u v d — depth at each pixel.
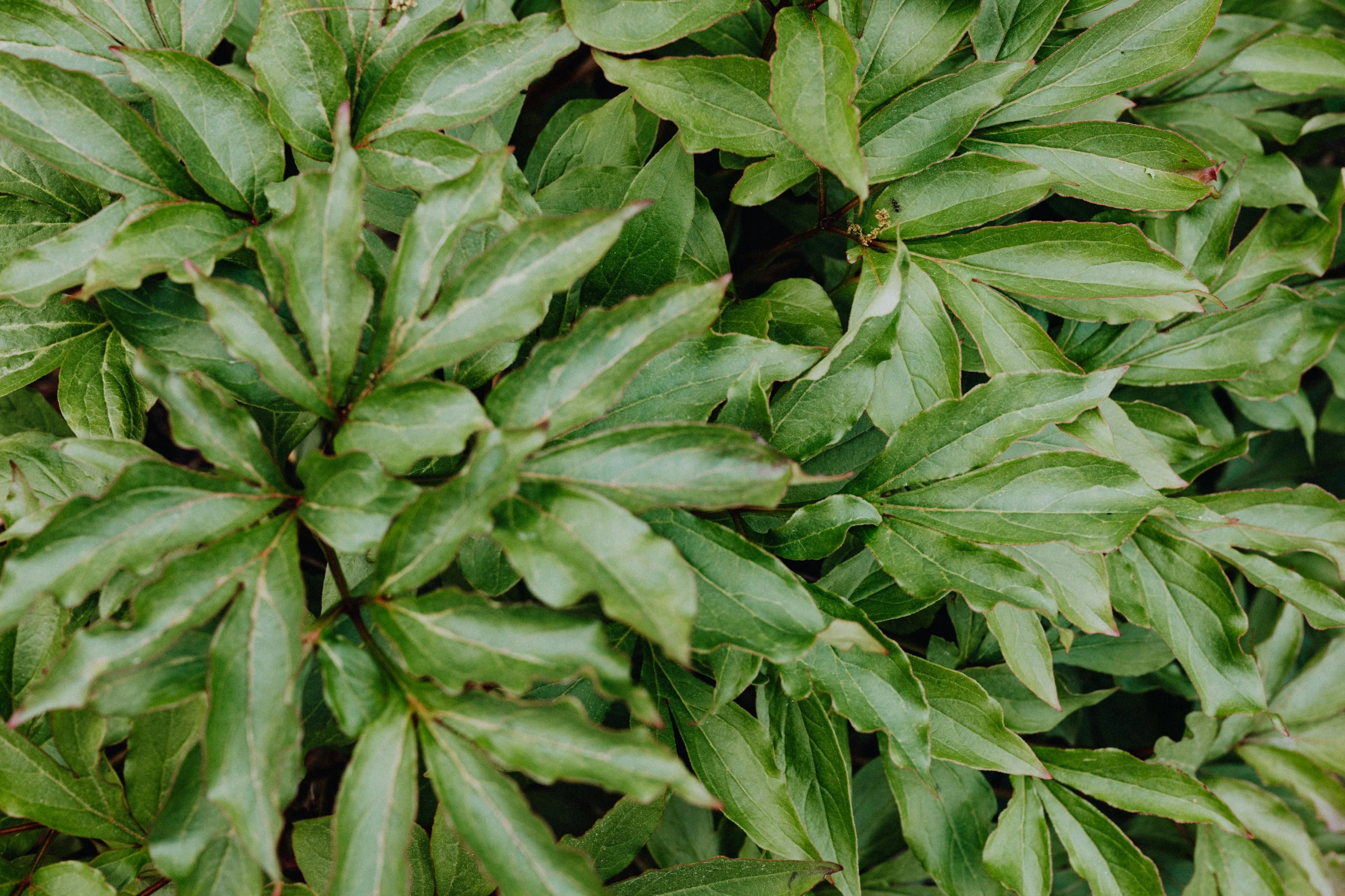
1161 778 0.71
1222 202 0.73
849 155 0.60
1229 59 0.77
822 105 0.61
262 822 0.54
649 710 0.54
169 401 0.56
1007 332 0.66
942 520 0.64
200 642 0.57
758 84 0.65
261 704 0.55
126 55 0.60
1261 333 0.74
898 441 0.65
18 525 0.58
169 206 0.61
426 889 0.66
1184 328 0.74
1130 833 0.81
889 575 0.65
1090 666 0.76
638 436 0.57
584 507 0.56
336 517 0.57
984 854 0.70
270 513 0.57
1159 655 0.75
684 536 0.60
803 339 0.69
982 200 0.66
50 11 0.63
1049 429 0.68
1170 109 0.77
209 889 0.57
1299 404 0.80
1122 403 0.75
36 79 0.59
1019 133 0.68
